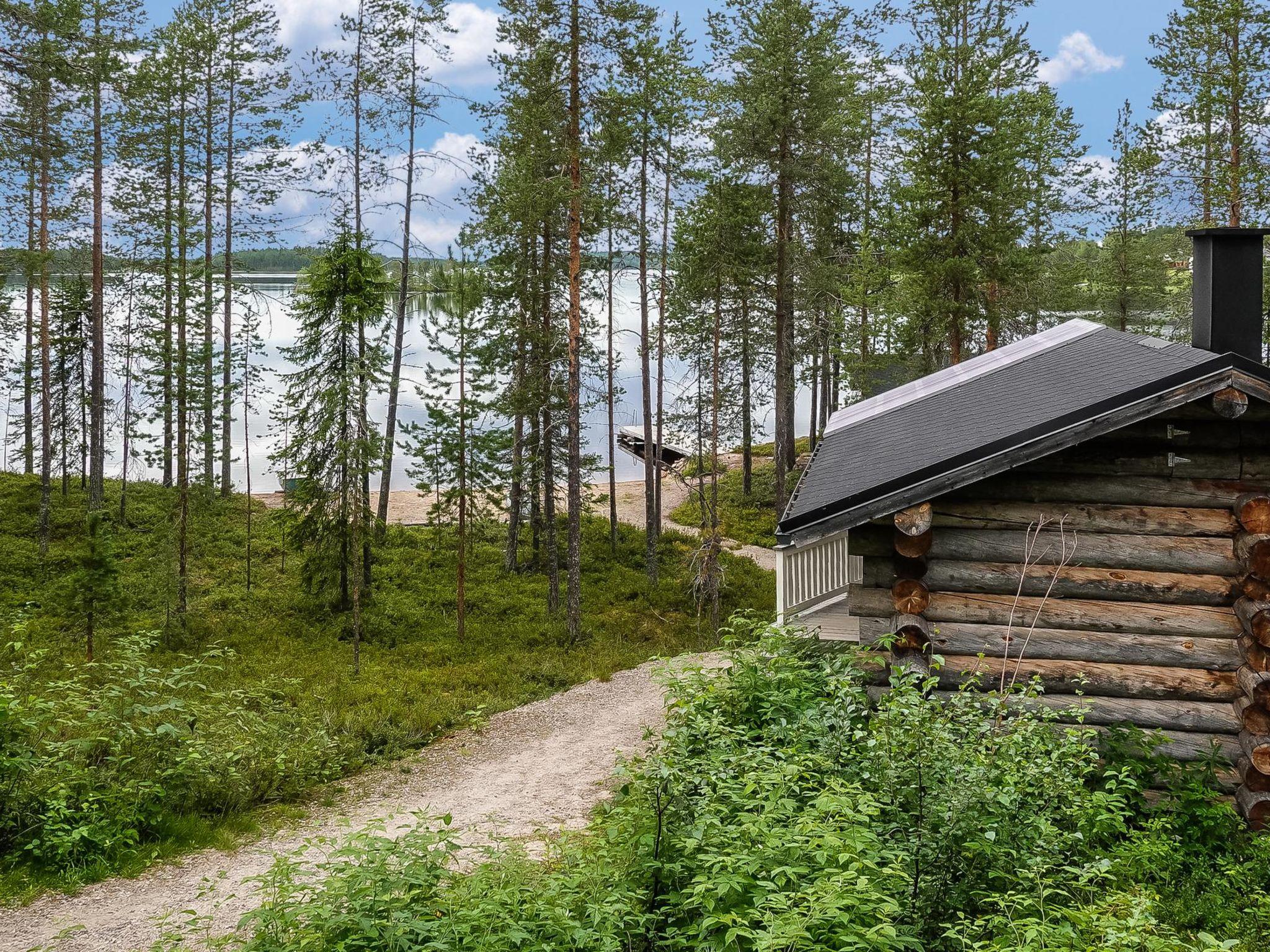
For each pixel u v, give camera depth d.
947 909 5.45
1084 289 38.12
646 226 30.48
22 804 9.98
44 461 26.44
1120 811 7.91
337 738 14.79
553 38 22.11
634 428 45.19
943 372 14.82
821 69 26.66
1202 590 8.63
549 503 26.00
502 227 24.80
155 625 21.75
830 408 45.84
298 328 22.73
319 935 5.77
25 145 19.20
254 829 11.38
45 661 18.41
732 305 34.34
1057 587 8.86
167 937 7.24
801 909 4.52
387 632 23.02
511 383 26.27
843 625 11.59
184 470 23.12
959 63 29.58
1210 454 8.68
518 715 17.03
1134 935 4.41
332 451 23.09
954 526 9.04
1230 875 7.08
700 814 5.91
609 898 5.52
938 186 28.98
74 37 17.83
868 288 32.22
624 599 26.98
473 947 5.45
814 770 6.80
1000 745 6.76
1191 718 8.52
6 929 8.46
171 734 12.08
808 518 8.90
